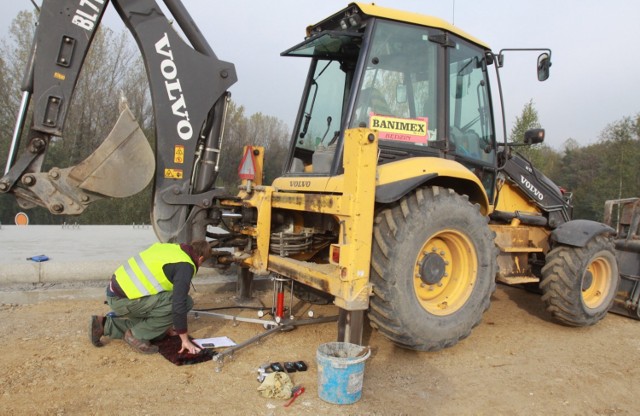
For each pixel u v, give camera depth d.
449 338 3.70
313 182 3.88
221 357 3.38
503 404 3.05
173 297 3.39
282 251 4.14
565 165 35.97
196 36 4.21
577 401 3.17
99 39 21.20
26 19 20.11
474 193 4.12
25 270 5.09
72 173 3.78
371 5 3.80
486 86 4.56
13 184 3.72
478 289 3.87
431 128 4.04
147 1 3.99
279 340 3.95
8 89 20.05
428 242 3.78
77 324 4.12
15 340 3.70
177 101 4.12
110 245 7.00
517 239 4.89
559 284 4.63
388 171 3.44
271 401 2.87
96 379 3.06
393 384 3.25
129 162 3.90
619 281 5.09
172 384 3.03
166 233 4.21
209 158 4.36
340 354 3.10
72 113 20.52
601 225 4.73
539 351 4.12
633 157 25.70
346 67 4.55
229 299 5.20
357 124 3.73
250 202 4.28
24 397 2.77
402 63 3.93
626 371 3.75
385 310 3.41
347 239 3.28
